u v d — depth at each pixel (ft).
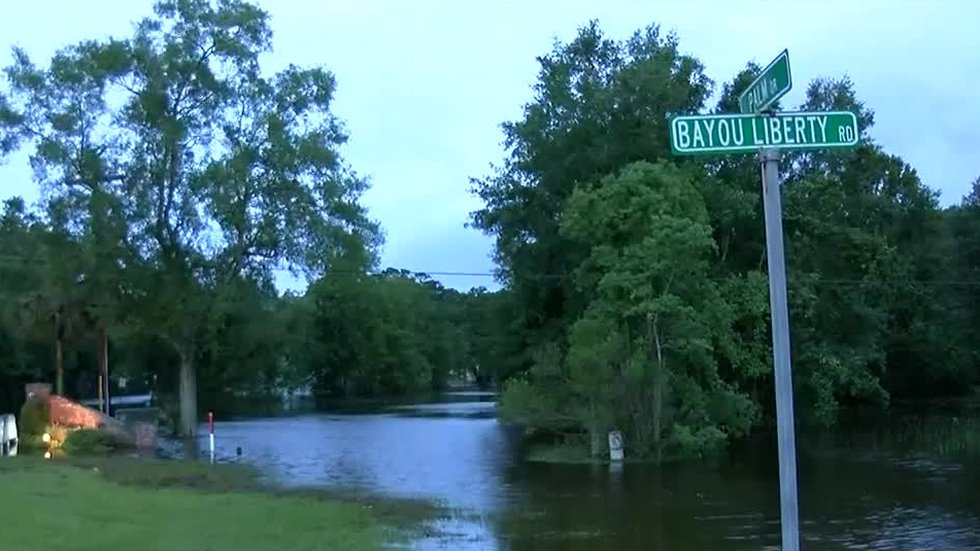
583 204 121.80
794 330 144.97
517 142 156.35
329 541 54.03
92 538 48.37
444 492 82.53
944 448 115.14
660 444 112.57
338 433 159.43
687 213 122.01
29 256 174.81
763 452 117.91
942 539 59.36
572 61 155.02
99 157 151.02
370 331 349.00
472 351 326.03
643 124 143.02
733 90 152.87
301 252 160.45
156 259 155.63
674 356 119.14
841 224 161.79
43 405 134.00
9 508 56.39
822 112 19.93
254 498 73.26
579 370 113.09
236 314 182.19
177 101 154.92
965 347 199.72
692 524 65.36
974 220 194.18
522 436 147.64
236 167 150.92
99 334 184.55
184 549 47.19
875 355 159.02
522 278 154.51
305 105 160.97
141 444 133.39
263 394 311.47
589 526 64.54
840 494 79.71
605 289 115.65
